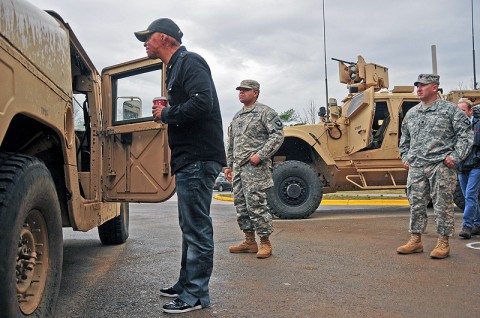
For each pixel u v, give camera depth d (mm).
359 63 8969
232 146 4941
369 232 5941
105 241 5219
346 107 8195
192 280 2777
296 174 7543
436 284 3369
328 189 8281
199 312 2734
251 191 4367
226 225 6914
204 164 2695
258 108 4520
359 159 8039
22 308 2127
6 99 1938
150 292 3197
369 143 7777
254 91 4566
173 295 3088
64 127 2760
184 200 2705
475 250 4660
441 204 4281
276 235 5734
